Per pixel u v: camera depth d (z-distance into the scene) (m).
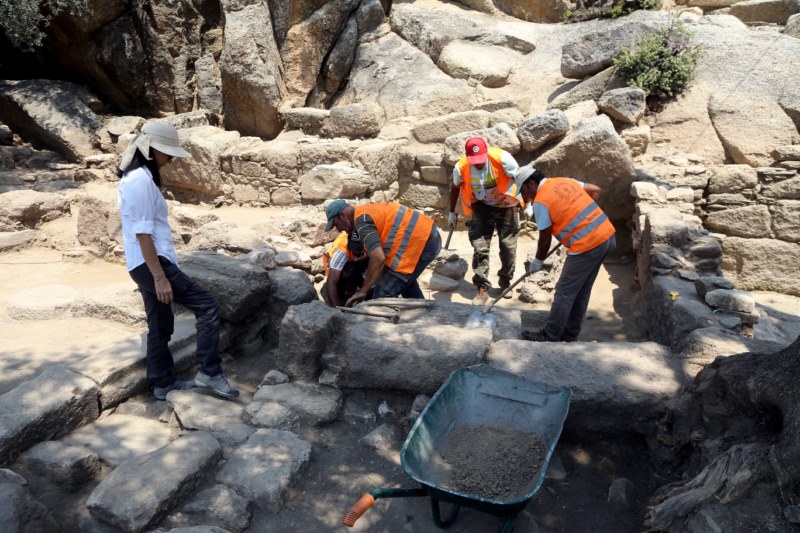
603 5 9.86
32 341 4.27
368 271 4.29
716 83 7.90
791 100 7.40
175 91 11.23
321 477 3.12
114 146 10.44
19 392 3.22
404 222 4.52
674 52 8.05
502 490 2.77
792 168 6.87
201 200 9.31
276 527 2.80
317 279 6.45
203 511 2.79
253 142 9.25
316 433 3.44
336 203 4.41
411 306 4.10
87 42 10.96
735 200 7.03
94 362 3.56
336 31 10.18
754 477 2.47
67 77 11.94
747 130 7.38
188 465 2.89
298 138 9.62
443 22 10.20
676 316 4.23
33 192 7.87
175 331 4.07
